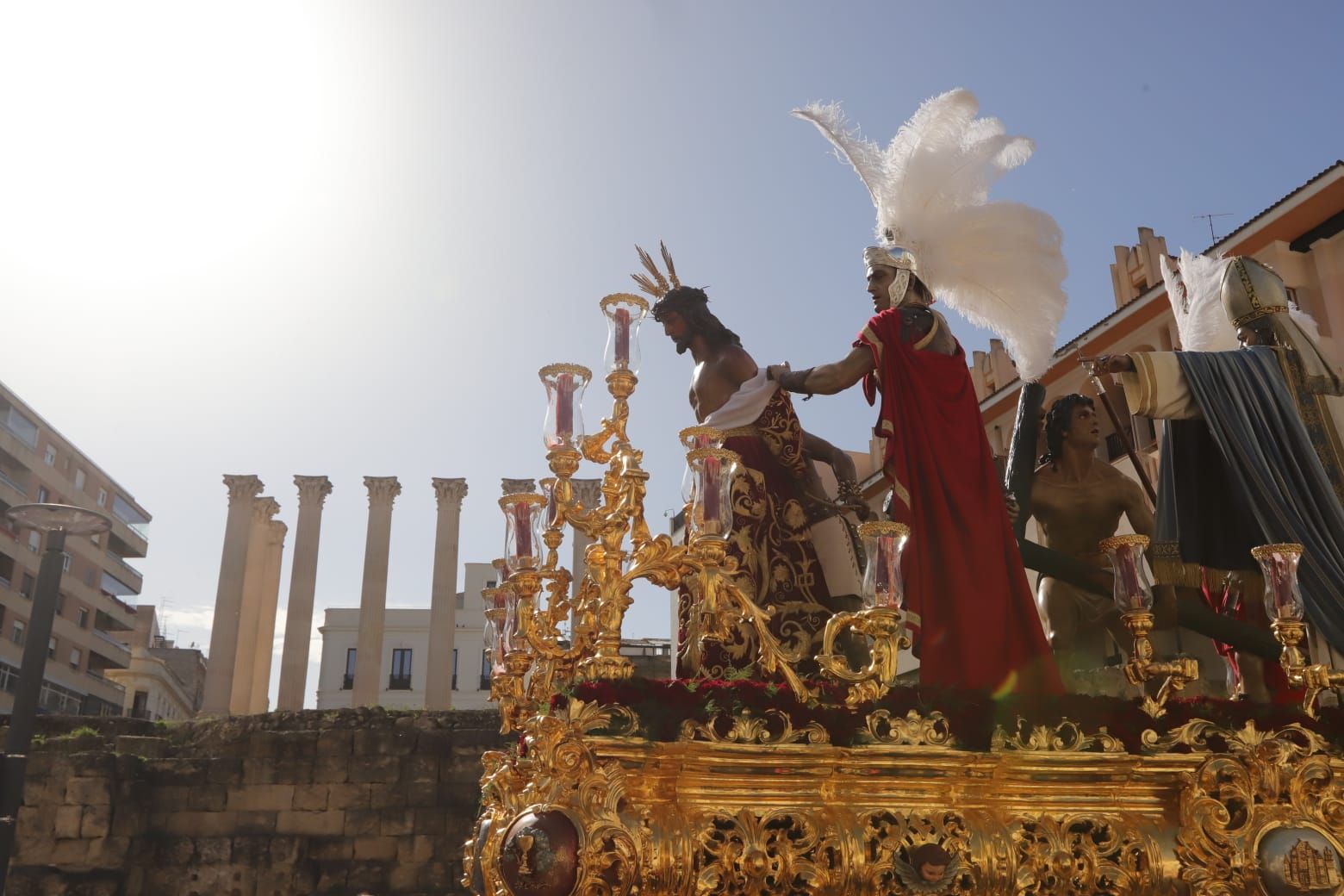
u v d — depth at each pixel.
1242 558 5.11
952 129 5.46
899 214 5.33
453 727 29.48
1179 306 6.63
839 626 3.82
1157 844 4.07
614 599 3.80
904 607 4.37
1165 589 5.04
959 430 4.64
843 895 3.66
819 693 4.00
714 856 3.55
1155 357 5.14
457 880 27.20
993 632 4.31
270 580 45.44
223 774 27.86
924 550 4.43
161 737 29.34
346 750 28.27
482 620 59.16
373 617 39.59
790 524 5.21
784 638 4.94
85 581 61.75
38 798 25.75
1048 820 4.01
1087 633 5.72
